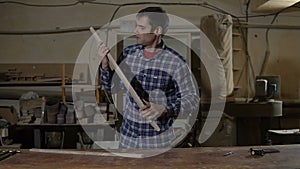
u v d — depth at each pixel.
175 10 5.10
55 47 5.00
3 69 4.81
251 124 4.75
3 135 4.24
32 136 4.53
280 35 5.24
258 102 4.48
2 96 4.80
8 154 1.92
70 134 4.51
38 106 4.41
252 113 4.41
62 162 1.75
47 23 5.01
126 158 1.82
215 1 5.16
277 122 4.88
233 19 5.16
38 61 4.98
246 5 5.20
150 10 2.15
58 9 5.02
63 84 4.61
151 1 5.07
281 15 5.24
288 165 1.66
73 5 5.02
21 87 4.83
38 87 4.85
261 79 4.63
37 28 5.00
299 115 4.84
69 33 5.00
